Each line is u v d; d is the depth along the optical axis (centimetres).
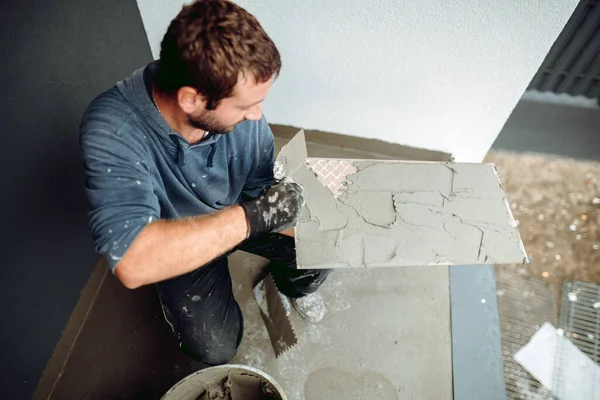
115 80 171
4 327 135
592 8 197
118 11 164
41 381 153
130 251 94
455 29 159
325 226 121
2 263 132
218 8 87
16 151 130
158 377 159
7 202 130
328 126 217
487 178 134
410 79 182
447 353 166
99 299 174
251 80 91
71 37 143
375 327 171
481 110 187
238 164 127
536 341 175
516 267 195
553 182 223
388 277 183
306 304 168
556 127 240
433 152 215
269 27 176
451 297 178
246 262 185
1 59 119
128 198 97
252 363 162
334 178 132
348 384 159
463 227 123
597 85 234
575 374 167
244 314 172
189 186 121
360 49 176
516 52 160
